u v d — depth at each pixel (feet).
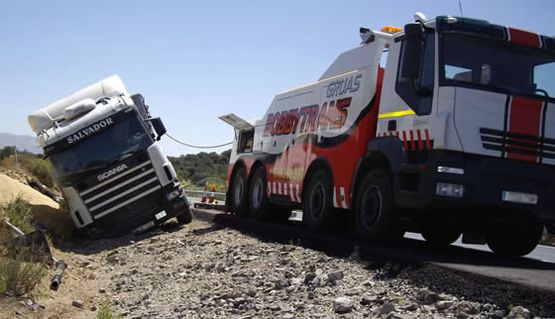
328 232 38.14
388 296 21.50
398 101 31.17
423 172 28.07
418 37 29.43
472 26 28.94
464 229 31.91
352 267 26.11
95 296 28.17
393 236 31.37
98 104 47.88
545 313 18.20
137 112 46.68
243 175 54.13
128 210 45.96
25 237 29.99
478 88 28.19
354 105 35.40
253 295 24.31
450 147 27.55
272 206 48.93
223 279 28.14
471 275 21.54
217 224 48.85
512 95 28.50
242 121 54.13
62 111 48.55
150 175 46.19
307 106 42.55
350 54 37.60
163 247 40.37
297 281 25.04
